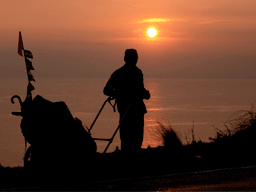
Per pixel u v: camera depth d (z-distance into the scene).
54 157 9.32
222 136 13.55
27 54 9.93
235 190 7.38
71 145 9.36
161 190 7.52
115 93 10.91
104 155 10.49
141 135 11.03
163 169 9.84
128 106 10.87
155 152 11.66
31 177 8.88
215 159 11.09
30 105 9.54
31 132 9.38
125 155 10.88
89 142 9.58
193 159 10.95
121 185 8.03
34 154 9.39
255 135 12.70
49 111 9.42
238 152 11.92
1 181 8.54
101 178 8.90
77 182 8.44
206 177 8.66
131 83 10.88
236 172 9.17
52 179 8.76
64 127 9.39
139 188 7.74
